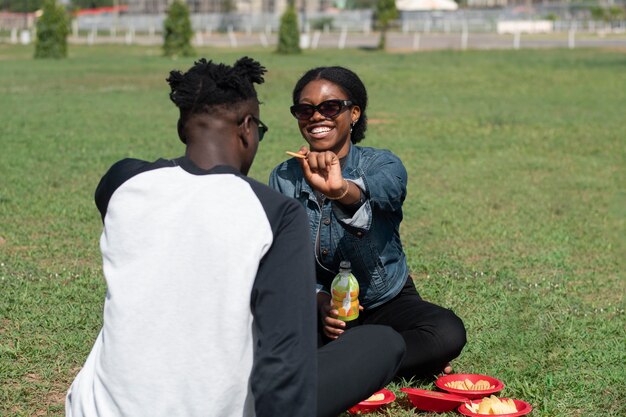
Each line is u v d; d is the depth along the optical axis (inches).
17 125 625.6
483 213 374.9
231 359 107.7
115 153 510.3
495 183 446.6
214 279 108.0
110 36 2121.1
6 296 241.0
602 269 292.0
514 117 717.9
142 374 107.2
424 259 294.2
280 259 110.0
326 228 175.8
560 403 179.3
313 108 171.6
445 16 2333.9
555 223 359.6
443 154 535.2
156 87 935.7
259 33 2228.1
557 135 622.5
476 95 895.1
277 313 108.0
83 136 577.9
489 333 217.5
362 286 181.0
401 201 172.4
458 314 233.5
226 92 116.9
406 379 185.3
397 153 534.3
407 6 2340.1
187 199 111.3
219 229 109.0
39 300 239.0
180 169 115.6
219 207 110.3
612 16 2274.9
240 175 114.7
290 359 106.8
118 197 114.3
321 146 173.5
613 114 746.2
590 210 387.2
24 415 171.8
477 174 470.9
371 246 176.9
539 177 467.5
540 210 385.7
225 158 117.0
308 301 109.8
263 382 106.4
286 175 179.3
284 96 853.8
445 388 177.0
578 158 531.2
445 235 333.7
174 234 109.6
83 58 1403.8
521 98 871.7
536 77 1064.8
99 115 696.4
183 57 1432.1
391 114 730.8
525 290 259.3
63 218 347.3
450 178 457.7
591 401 181.0
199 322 107.6
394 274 182.1
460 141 589.3
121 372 107.9
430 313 181.2
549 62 1257.4
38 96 831.1
